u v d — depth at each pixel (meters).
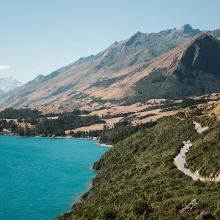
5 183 157.75
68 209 118.94
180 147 133.00
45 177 170.88
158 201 74.38
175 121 194.00
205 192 71.81
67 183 157.25
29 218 110.00
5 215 112.75
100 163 191.00
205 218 54.78
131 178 118.75
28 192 141.50
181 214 59.28
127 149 178.75
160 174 102.25
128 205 78.00
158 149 151.12
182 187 81.06
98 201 98.81
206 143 115.56
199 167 97.69
